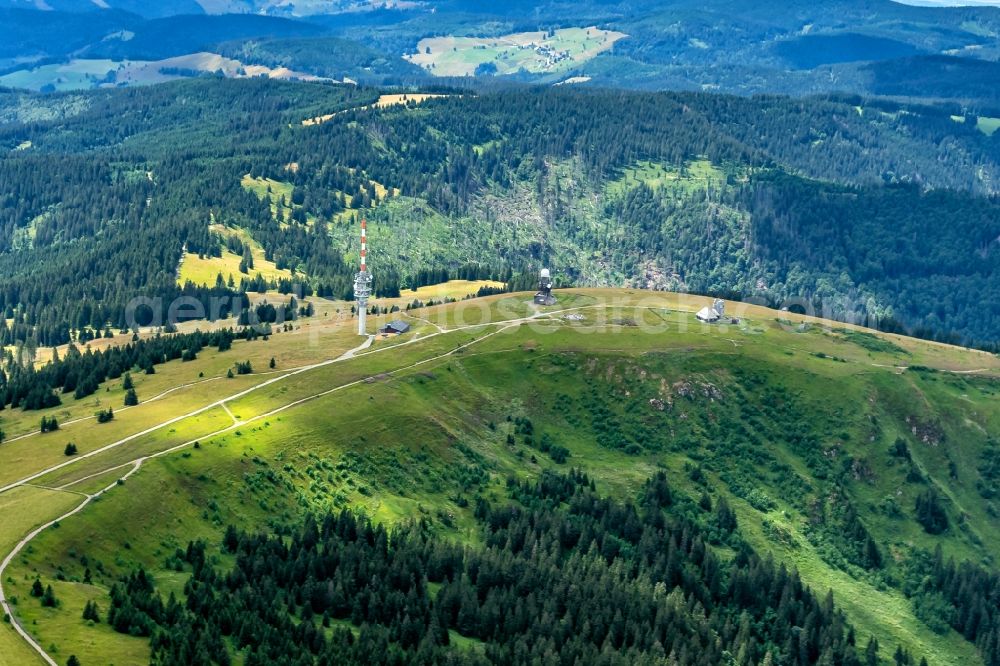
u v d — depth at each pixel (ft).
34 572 631.56
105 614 604.08
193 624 610.65
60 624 582.35
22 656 549.13
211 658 595.47
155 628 603.26
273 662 606.14
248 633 625.82
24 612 584.81
